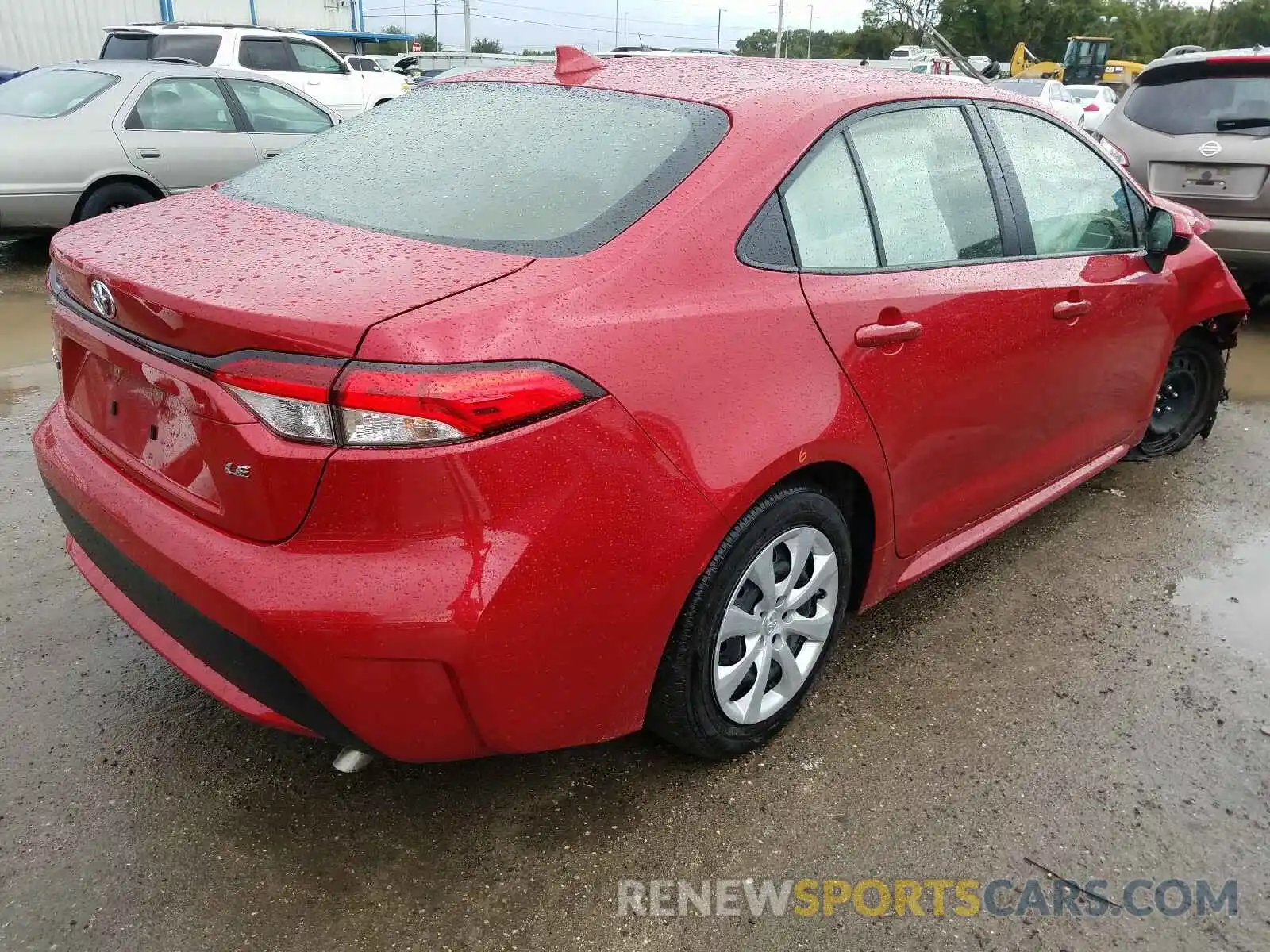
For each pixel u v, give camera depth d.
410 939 1.95
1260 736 2.61
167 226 2.27
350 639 1.71
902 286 2.46
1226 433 4.78
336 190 2.37
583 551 1.84
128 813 2.23
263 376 1.70
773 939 1.98
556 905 2.04
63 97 7.34
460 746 1.90
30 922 1.95
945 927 2.02
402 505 1.70
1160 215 3.41
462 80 2.89
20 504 3.64
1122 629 3.09
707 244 2.08
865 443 2.36
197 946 1.92
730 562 2.13
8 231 7.10
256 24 23.16
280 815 2.24
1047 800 2.37
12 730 2.47
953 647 2.97
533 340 1.77
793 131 2.31
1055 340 2.99
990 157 2.87
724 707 2.31
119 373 2.06
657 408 1.92
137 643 2.84
